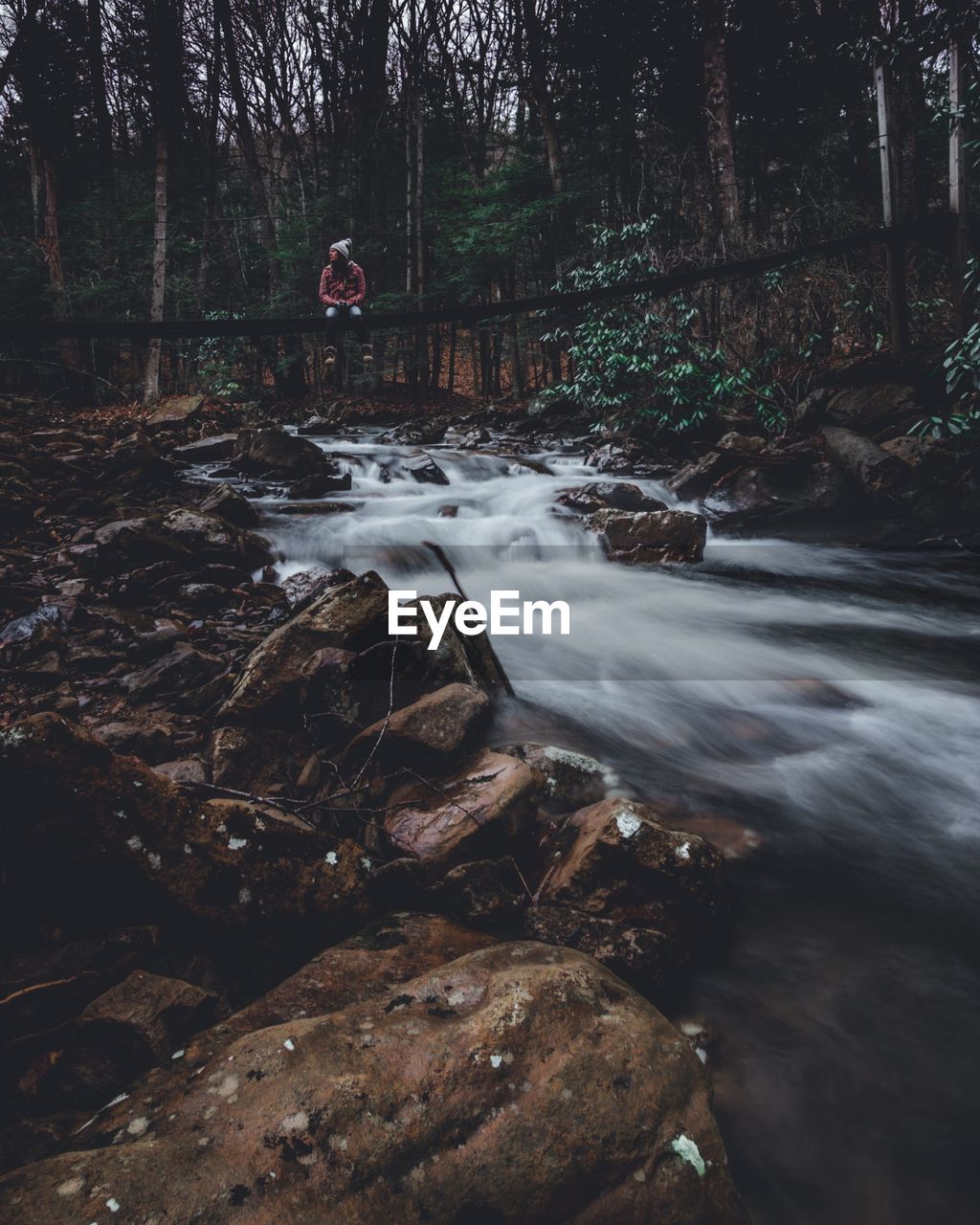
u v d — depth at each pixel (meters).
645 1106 1.87
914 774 3.79
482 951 2.38
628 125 17.14
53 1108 2.04
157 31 20.59
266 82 23.78
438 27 23.38
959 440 9.28
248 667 3.93
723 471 9.84
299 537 6.95
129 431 10.70
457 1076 1.85
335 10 22.77
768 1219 1.99
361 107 22.92
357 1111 1.76
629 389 12.20
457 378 34.31
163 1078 1.96
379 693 3.72
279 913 2.57
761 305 11.95
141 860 2.37
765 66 15.73
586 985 2.14
